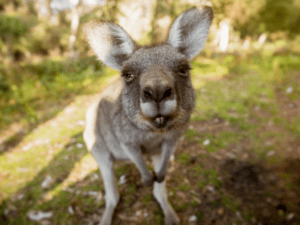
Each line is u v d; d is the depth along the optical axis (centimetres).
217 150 56
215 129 66
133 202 44
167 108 24
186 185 46
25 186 52
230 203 42
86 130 48
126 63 30
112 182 42
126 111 31
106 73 131
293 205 40
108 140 41
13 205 47
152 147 38
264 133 62
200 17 31
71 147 64
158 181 36
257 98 81
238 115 73
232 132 64
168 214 39
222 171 50
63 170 55
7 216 45
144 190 47
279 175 47
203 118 71
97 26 31
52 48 302
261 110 74
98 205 45
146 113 25
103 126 41
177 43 32
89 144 46
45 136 73
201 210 41
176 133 34
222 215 40
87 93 108
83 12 222
